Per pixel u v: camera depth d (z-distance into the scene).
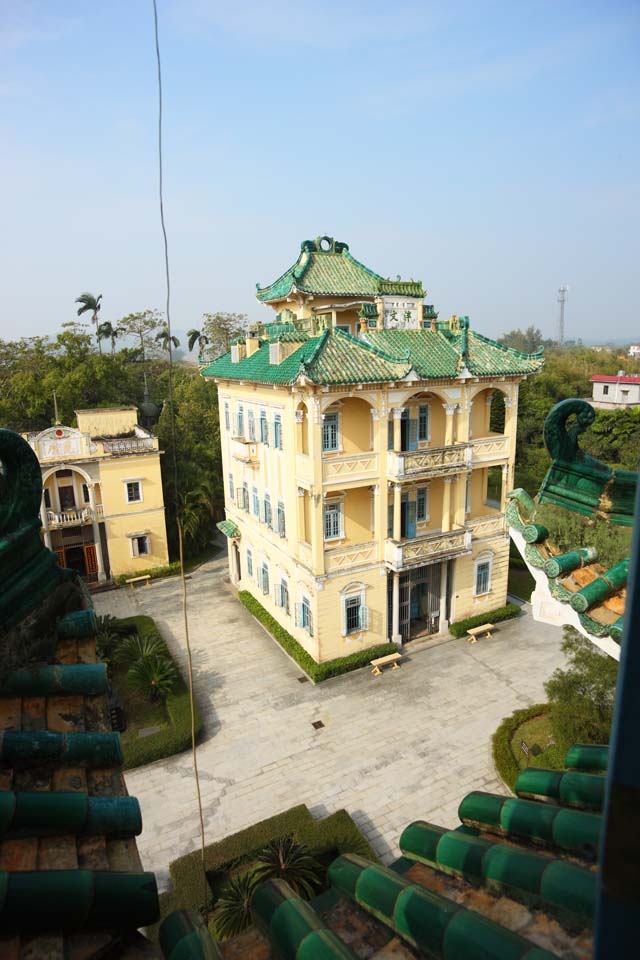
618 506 6.54
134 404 59.16
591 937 3.75
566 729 19.67
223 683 27.48
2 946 3.81
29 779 5.13
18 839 4.64
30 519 5.93
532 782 5.66
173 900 16.67
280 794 20.84
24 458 5.84
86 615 6.28
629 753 1.88
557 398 78.94
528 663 28.33
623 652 1.88
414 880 5.07
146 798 20.86
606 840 1.91
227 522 38.19
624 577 6.03
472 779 21.25
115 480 39.72
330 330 26.62
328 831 18.67
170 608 36.16
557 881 3.99
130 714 26.02
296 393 25.94
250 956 4.62
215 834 19.31
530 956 3.31
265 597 33.91
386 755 22.52
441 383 27.38
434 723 24.20
